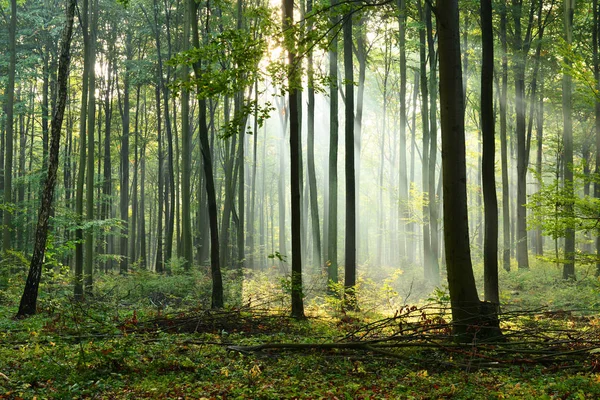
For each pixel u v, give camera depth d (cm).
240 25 2812
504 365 928
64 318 1280
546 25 2964
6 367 861
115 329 1075
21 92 3628
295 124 1560
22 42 3428
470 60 3175
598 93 1508
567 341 996
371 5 1298
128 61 3669
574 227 1470
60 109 1612
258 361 943
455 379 846
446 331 1113
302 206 3484
